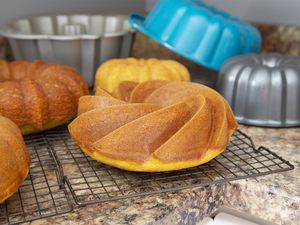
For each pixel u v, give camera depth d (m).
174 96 0.54
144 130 0.47
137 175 0.50
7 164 0.42
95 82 0.77
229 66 0.70
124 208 0.44
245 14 1.05
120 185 0.48
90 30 0.97
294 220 0.47
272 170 0.51
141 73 0.73
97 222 0.41
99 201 0.44
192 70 0.96
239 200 0.50
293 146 0.60
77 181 0.49
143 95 0.56
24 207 0.44
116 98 0.55
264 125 0.67
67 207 0.43
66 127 0.66
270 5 1.00
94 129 0.49
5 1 0.94
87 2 1.07
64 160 0.55
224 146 0.50
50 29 0.95
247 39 0.82
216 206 0.49
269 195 0.48
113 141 0.47
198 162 0.48
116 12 1.13
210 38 0.78
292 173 0.51
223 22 0.79
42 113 0.58
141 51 1.08
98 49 0.81
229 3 1.07
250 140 0.58
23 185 0.48
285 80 0.66
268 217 0.48
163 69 0.74
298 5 0.96
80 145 0.50
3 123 0.46
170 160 0.46
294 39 0.95
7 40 0.92
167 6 0.80
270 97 0.66
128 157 0.47
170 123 0.47
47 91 0.60
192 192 0.47
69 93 0.62
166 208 0.44
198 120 0.48
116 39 0.83
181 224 0.46
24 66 0.69
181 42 0.78
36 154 0.56
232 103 0.69
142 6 1.19
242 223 0.52
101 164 0.53
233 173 0.50
